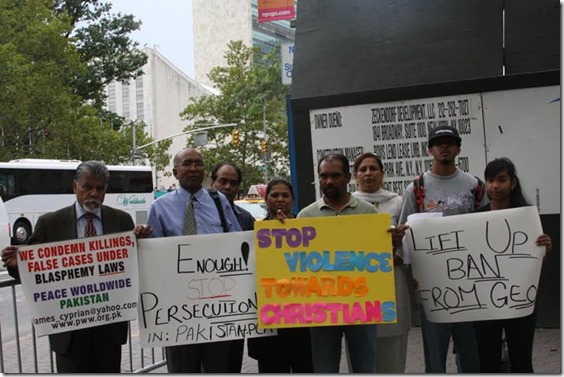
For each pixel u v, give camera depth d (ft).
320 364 15.35
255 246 15.37
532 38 24.61
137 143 164.04
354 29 27.07
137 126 169.89
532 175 23.63
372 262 14.99
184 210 16.03
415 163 24.82
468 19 25.54
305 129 26.14
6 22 96.02
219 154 166.81
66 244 14.96
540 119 23.59
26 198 81.87
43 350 25.17
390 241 14.97
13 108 90.27
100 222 15.42
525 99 23.73
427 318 15.76
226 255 15.65
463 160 24.30
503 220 15.34
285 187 17.39
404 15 26.43
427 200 17.25
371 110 25.35
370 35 26.78
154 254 15.47
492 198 15.74
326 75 27.04
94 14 132.46
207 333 15.57
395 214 17.92
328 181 15.25
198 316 15.58
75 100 105.19
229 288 15.64
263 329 15.60
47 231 15.16
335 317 15.01
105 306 15.17
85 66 108.78
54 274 14.92
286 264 15.28
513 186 15.65
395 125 25.08
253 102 121.80
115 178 94.53
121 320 15.25
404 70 25.94
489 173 15.57
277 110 124.77
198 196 16.28
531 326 15.39
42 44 97.35
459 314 15.48
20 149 97.71
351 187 25.43
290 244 15.26
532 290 15.19
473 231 15.44
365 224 15.06
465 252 15.47
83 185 14.80
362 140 25.46
